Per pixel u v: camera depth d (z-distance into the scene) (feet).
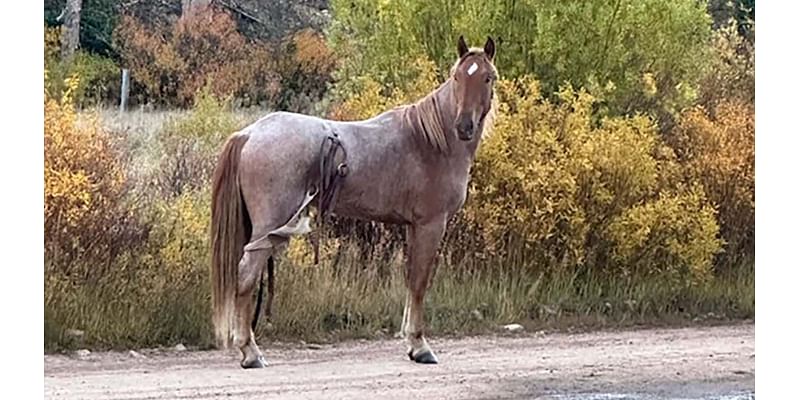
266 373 24.99
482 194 32.99
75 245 28.37
